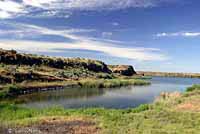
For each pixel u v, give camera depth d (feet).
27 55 367.04
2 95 183.93
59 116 99.35
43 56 402.31
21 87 219.61
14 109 113.29
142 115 94.07
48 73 323.98
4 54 325.01
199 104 109.50
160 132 69.51
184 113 92.89
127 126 78.64
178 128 73.77
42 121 90.68
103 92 234.58
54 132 77.15
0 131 77.36
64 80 308.60
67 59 438.81
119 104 161.99
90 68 463.83
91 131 77.36
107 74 459.32
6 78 237.25
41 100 172.96
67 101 170.50
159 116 90.79
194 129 72.33
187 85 358.84
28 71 284.20
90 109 112.78
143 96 206.39
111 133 71.56
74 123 87.86
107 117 92.73
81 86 290.76
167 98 138.00
